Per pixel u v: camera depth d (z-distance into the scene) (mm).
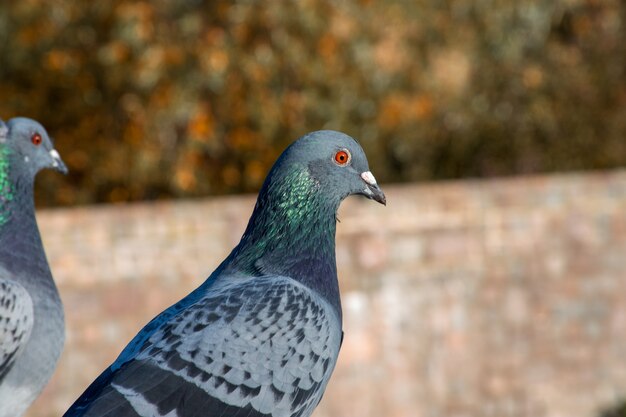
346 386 13336
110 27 16781
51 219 12656
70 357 12695
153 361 5113
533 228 13891
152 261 12930
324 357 5504
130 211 12898
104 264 12797
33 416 12578
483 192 13773
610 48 20672
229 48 16578
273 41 16719
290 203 5840
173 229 12984
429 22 18922
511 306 13836
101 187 17594
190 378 5113
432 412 13594
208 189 17438
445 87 18844
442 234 13633
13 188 7355
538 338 13906
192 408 5086
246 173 17125
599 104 20484
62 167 7664
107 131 17312
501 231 13805
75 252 12719
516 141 20281
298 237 5840
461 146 19984
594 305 14039
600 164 20422
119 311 12836
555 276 13953
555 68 20500
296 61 16797
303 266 5832
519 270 13852
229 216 13141
